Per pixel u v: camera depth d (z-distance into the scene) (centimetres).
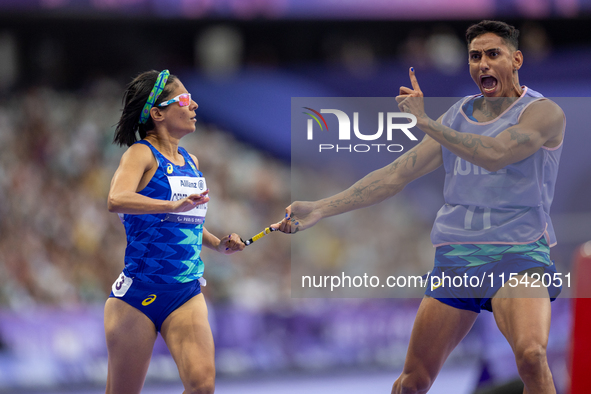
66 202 2439
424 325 897
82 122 2611
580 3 2627
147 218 861
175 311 876
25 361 1916
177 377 1945
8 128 2534
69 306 2128
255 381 1969
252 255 2414
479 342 1983
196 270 902
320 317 2105
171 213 863
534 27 2722
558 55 2361
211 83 2645
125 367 866
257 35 2955
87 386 1922
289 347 2078
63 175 2495
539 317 795
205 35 2930
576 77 2309
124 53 2902
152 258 861
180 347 842
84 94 2708
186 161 923
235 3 2652
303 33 2952
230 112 2627
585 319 830
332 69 2597
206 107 2633
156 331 890
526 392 808
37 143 2530
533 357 765
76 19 2722
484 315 1983
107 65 2883
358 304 2109
